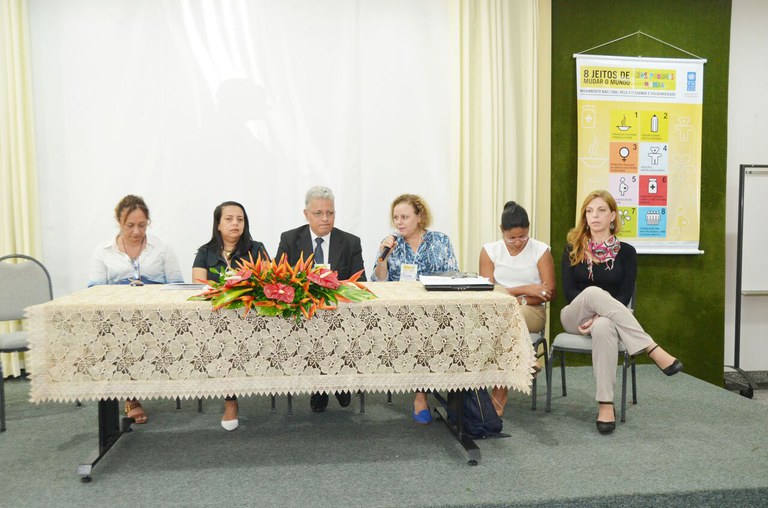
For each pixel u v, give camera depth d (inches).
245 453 93.2
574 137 159.9
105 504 75.3
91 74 145.8
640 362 163.2
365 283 103.7
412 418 111.5
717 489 78.7
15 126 141.4
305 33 151.6
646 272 163.8
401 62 154.8
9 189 142.5
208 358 81.8
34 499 76.7
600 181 157.6
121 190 148.2
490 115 153.3
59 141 145.7
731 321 170.1
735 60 166.1
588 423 108.5
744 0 165.2
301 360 83.0
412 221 115.9
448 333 85.1
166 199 149.5
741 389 159.0
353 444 97.2
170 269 128.1
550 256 122.2
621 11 159.3
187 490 79.4
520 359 84.8
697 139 159.3
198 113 149.5
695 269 165.0
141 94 147.6
